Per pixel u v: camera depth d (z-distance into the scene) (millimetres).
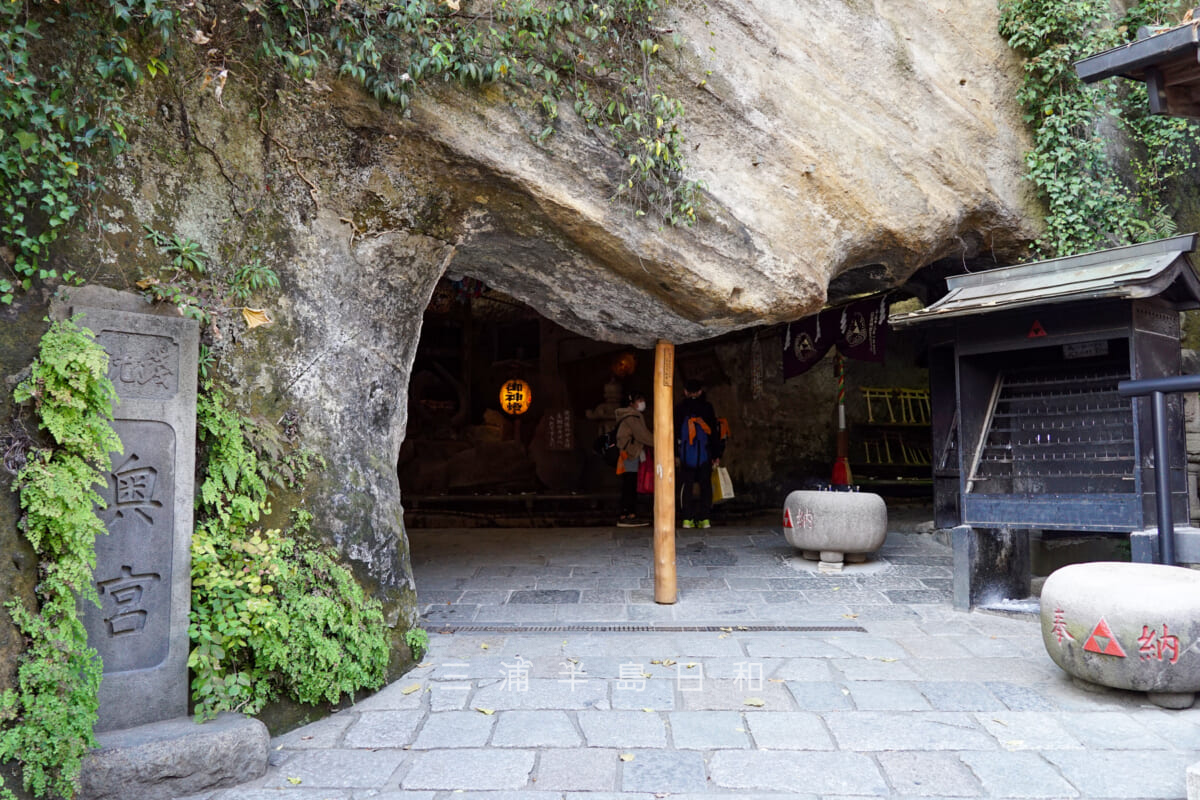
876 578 6680
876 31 6219
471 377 14703
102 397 3156
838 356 10773
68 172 3156
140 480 3361
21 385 3006
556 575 6863
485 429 13641
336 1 3781
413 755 3404
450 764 3305
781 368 11805
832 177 5754
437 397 14844
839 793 3021
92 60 3283
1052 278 5535
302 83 3939
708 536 8836
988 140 6758
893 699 3959
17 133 3010
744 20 5453
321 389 4219
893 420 12047
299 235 4129
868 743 3451
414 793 3062
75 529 3039
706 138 5230
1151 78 3516
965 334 5883
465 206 4664
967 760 3277
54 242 3213
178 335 3484
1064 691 4055
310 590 3959
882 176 6051
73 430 3053
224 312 3797
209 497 3611
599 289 5473
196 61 3678
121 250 3439
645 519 9836
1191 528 4676
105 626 3250
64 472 3035
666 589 5883
